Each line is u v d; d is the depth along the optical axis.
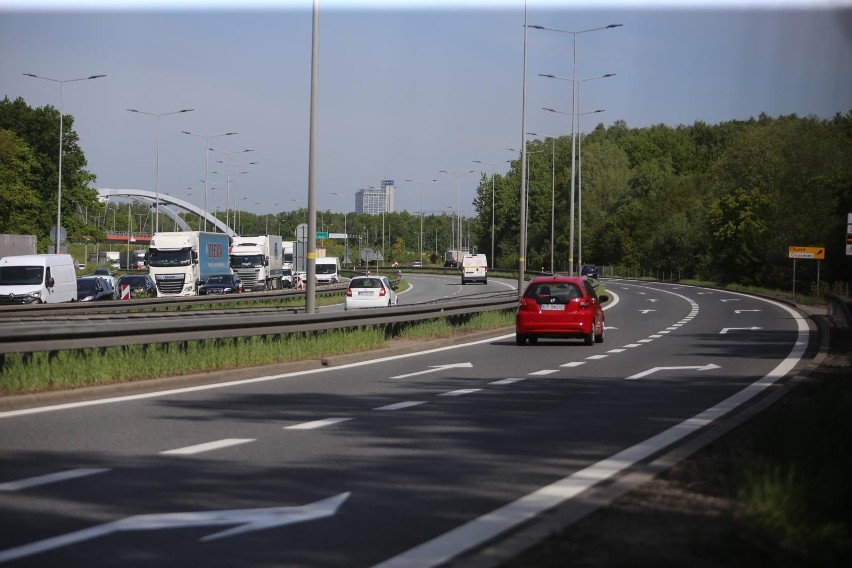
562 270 147.00
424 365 24.16
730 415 15.06
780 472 8.52
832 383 14.09
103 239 105.94
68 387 17.53
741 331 37.78
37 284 48.12
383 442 12.54
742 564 6.73
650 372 22.23
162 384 18.97
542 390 18.64
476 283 107.50
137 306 45.91
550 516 8.13
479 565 6.74
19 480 10.00
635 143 181.75
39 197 96.88
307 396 17.62
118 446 12.12
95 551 7.38
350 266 144.75
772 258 84.44
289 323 25.20
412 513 8.62
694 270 118.88
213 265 72.38
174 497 9.27
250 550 7.43
